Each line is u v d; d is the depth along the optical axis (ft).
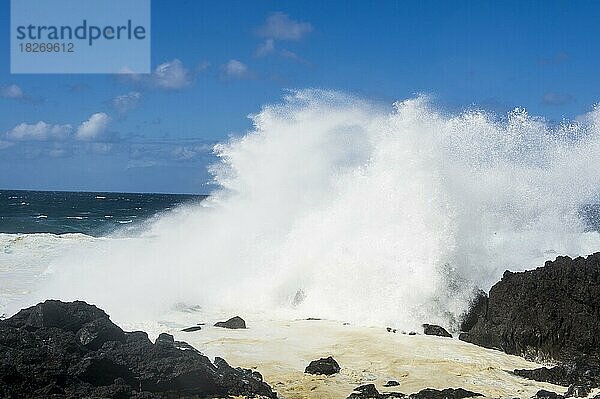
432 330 39.47
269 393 25.89
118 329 26.14
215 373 26.03
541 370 31.22
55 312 25.86
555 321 36.09
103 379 23.79
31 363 22.86
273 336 37.17
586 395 28.09
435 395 27.07
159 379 24.43
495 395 27.81
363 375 29.99
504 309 38.06
